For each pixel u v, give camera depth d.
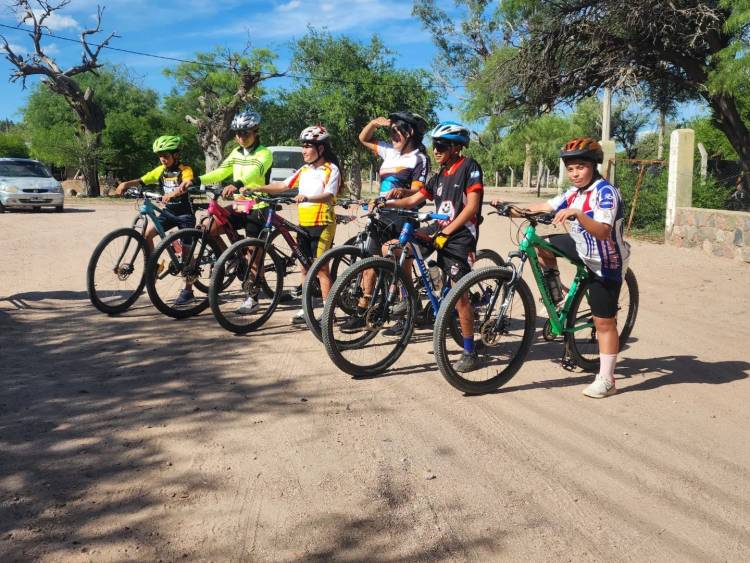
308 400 4.39
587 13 17.88
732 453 3.75
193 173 6.86
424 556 2.76
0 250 11.30
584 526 3.00
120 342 5.61
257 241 6.00
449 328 4.96
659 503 3.21
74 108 36.53
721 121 18.59
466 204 4.85
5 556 2.67
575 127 41.41
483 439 3.87
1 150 51.78
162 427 3.89
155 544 2.78
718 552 2.84
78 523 2.91
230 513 3.02
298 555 2.74
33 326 6.09
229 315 6.13
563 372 5.13
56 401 4.25
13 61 33.62
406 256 5.08
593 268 4.48
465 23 36.16
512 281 4.67
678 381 4.95
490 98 20.39
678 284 8.81
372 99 39.00
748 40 15.41
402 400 4.46
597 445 3.82
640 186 15.98
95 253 6.41
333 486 3.28
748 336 6.23
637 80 18.36
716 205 15.34
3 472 3.32
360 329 4.99
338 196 6.16
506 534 2.93
